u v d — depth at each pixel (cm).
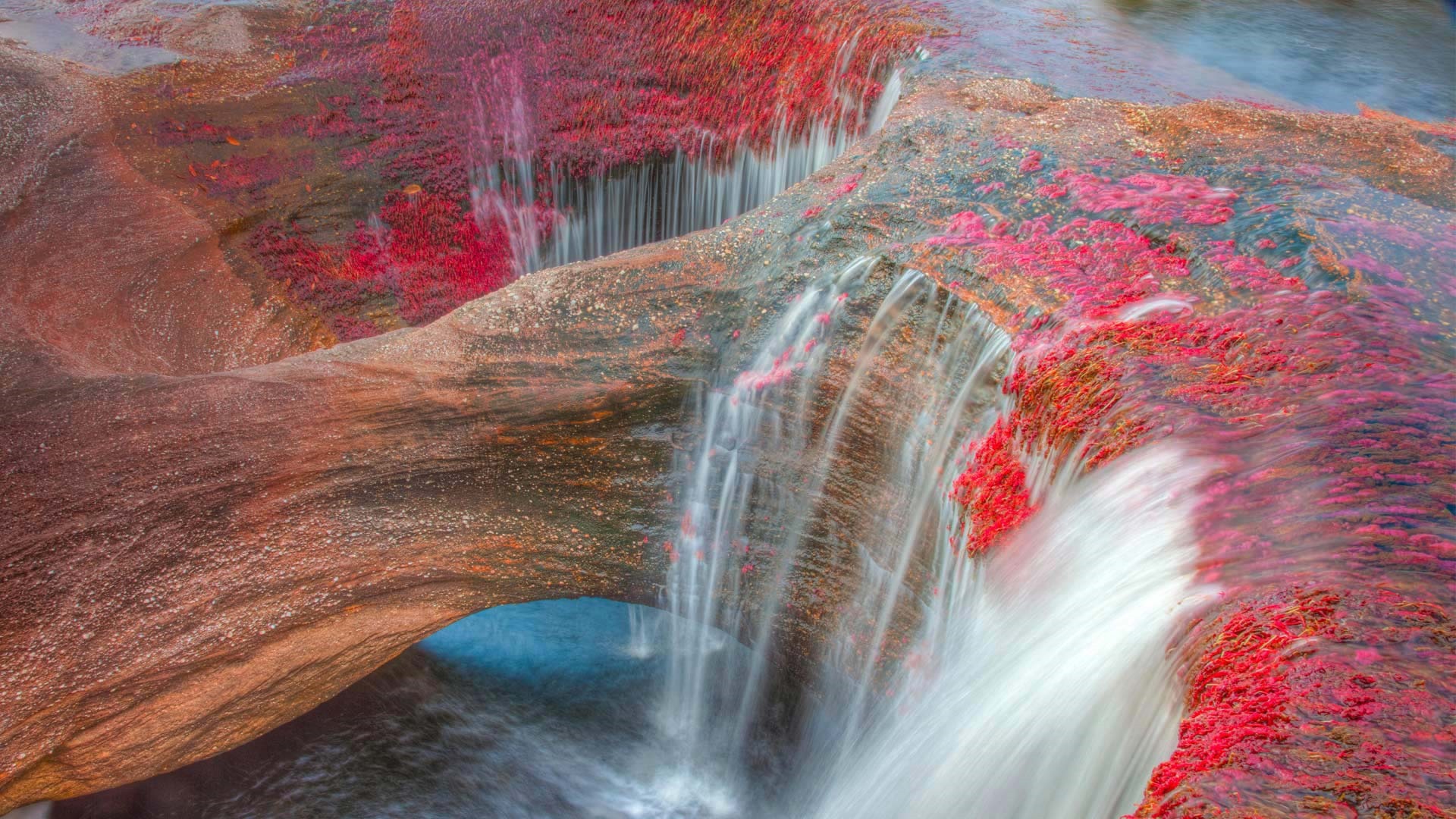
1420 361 369
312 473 484
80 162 774
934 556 471
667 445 510
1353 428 333
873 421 485
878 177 541
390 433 496
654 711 552
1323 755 219
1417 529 289
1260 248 448
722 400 505
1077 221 484
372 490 490
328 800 495
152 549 452
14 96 792
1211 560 300
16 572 430
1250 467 328
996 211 500
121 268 732
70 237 729
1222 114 593
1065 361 409
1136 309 421
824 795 498
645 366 505
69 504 450
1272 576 285
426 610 507
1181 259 449
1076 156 539
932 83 681
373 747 521
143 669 441
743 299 512
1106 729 310
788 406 500
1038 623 369
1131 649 309
